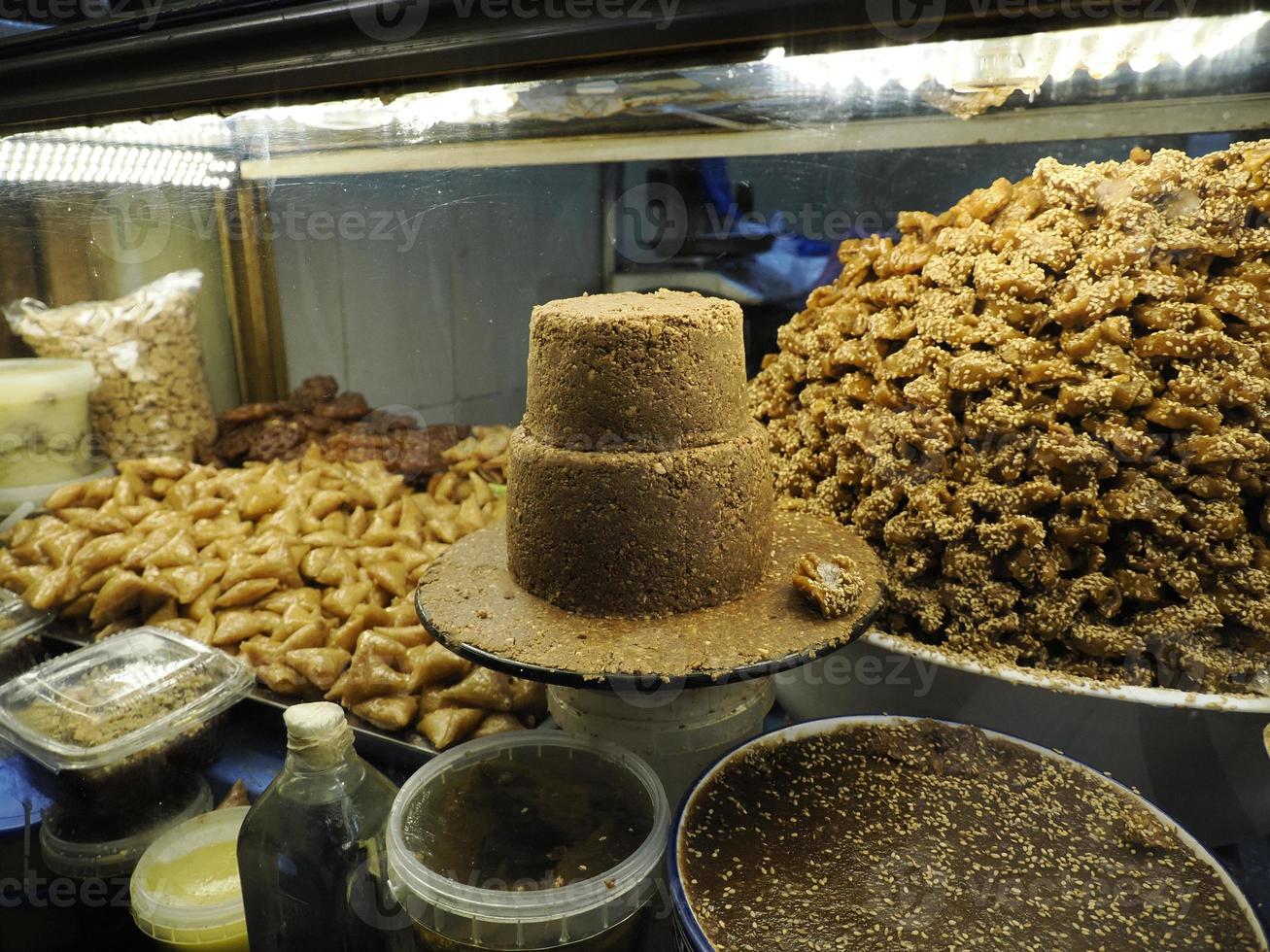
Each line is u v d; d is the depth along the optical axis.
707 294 0.75
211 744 0.61
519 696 0.60
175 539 0.73
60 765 0.54
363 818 0.48
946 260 0.57
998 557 0.52
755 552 0.52
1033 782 0.49
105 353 0.84
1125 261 0.51
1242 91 0.55
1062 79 0.55
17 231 0.76
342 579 0.71
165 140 0.64
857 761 0.51
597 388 0.47
